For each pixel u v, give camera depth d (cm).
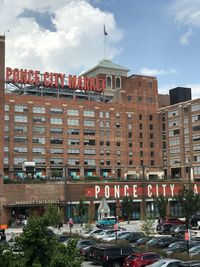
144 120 15125
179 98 16488
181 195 8238
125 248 3812
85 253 4238
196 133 14050
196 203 8038
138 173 14600
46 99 13475
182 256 3797
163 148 15312
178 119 14762
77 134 13812
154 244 4700
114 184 11181
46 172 13088
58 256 1700
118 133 14512
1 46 10756
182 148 14500
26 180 10850
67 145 13600
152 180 12081
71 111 13812
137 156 14750
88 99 14462
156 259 3412
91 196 10806
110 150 14288
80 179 11856
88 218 9494
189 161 14212
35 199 10162
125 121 14725
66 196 10125
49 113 13462
